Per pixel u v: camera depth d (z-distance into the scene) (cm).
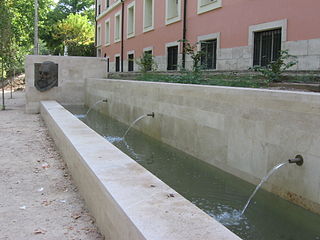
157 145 854
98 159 463
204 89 680
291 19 1057
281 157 491
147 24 2152
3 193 504
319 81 742
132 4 2372
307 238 402
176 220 285
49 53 5747
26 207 452
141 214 296
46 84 1541
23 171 611
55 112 980
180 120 778
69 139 591
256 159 542
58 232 382
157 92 891
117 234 321
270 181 511
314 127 435
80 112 1477
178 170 659
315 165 434
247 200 514
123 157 475
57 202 469
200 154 701
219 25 1396
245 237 403
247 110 559
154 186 363
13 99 2116
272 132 507
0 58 1769
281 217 457
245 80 856
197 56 1177
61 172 604
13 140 877
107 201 351
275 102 499
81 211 439
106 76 1697
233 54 1316
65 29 4288
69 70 1616
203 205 497
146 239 255
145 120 971
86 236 373
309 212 444
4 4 1692
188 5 1620
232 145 600
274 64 820
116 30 2773
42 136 930
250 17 1224
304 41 1016
